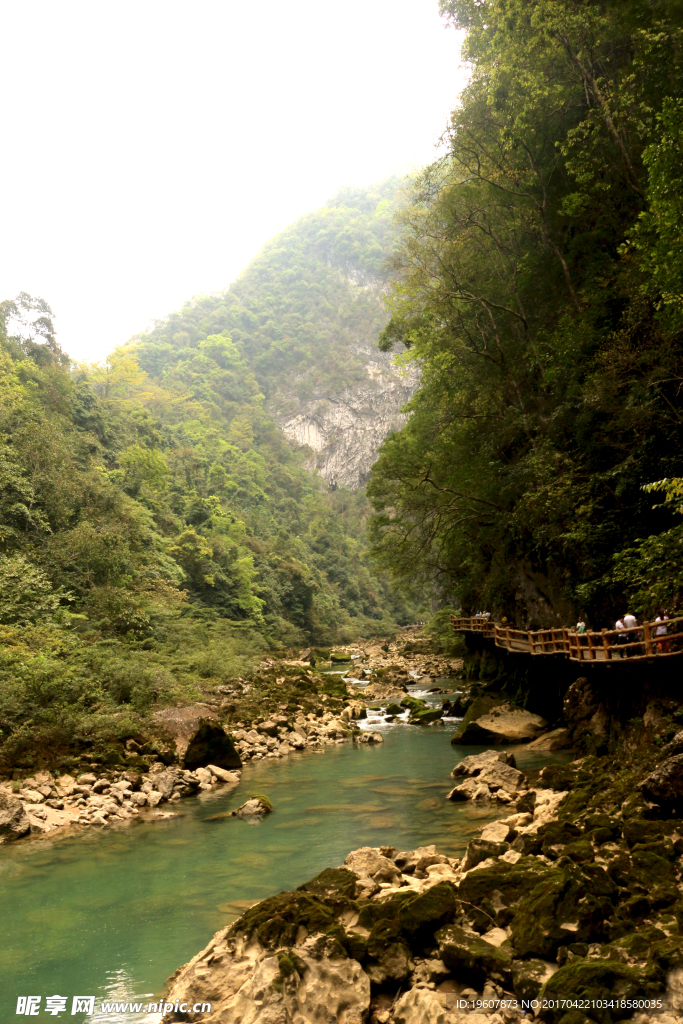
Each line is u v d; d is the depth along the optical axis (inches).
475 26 1018.7
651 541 515.5
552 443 857.5
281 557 3014.3
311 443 7253.9
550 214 1003.9
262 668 1536.7
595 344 824.3
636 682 559.2
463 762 662.5
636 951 239.3
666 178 520.4
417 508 1116.5
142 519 1781.5
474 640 1327.5
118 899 390.0
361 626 3508.9
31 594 1056.8
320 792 637.3
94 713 764.0
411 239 1110.4
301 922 277.4
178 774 687.7
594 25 815.7
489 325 1115.9
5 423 1480.1
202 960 279.4
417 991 238.2
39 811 565.3
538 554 927.0
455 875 359.9
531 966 242.7
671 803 360.2
